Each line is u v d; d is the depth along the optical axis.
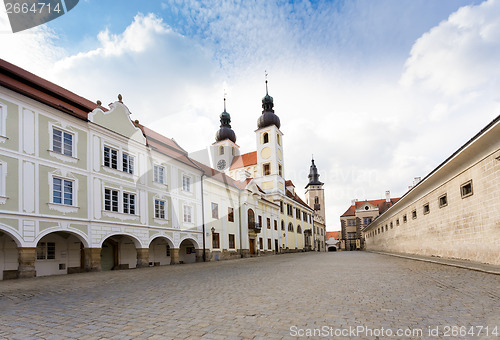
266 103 63.50
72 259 20.09
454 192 18.05
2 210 15.27
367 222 94.38
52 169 17.80
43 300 8.10
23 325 5.56
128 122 23.59
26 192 16.39
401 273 12.82
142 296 8.36
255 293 8.43
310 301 7.17
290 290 8.84
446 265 15.38
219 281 11.48
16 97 16.50
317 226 85.62
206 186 32.78
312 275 12.91
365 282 10.29
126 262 23.97
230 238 36.41
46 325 5.54
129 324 5.48
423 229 24.34
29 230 16.28
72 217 18.47
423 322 5.29
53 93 19.17
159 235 25.27
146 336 4.79
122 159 22.64
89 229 19.41
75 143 19.36
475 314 5.69
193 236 29.62
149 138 27.59
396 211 34.25
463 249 17.00
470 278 10.32
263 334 4.78
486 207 14.36
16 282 12.95
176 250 27.00
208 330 5.02
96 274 16.38
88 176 19.86
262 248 45.50
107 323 5.59
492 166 13.69
